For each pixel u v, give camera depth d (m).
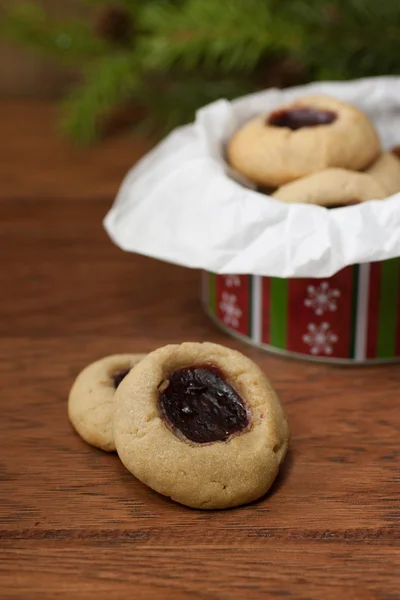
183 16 0.52
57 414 0.40
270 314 0.43
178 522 0.35
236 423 0.37
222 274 0.44
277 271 0.40
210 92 0.58
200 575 0.34
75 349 0.44
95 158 0.60
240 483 0.36
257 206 0.41
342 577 0.34
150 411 0.36
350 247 0.39
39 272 0.49
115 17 0.58
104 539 0.35
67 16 0.65
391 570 0.34
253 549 0.34
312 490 0.37
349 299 0.41
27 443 0.39
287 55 0.56
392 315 0.42
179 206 0.43
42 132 0.65
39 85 0.69
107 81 0.58
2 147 0.62
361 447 0.38
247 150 0.43
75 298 0.47
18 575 0.34
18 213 0.54
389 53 0.52
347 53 0.53
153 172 0.45
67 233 0.53
